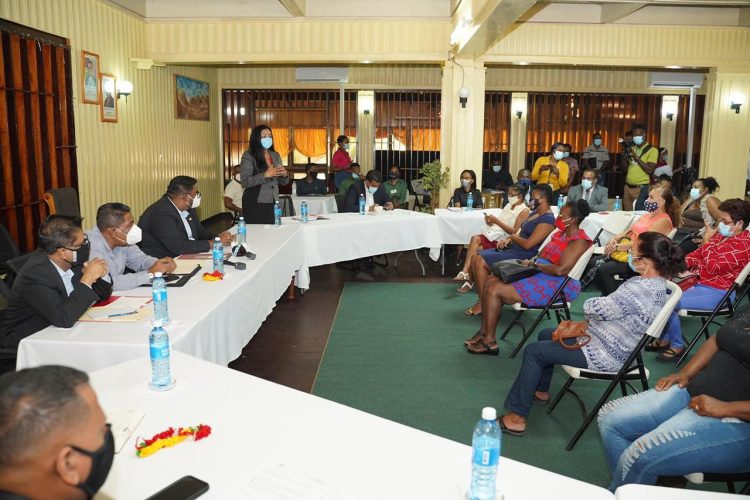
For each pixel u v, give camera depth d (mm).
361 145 12570
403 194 8695
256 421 1841
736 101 9422
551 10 8961
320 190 9492
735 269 4074
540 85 12219
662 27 9008
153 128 9148
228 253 4367
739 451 2051
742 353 2191
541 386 3582
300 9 8305
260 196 6098
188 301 3064
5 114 5766
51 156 6492
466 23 7027
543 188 5078
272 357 4383
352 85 12172
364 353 4473
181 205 4410
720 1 7098
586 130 12633
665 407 2379
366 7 8672
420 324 5184
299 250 5758
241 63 8969
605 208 7863
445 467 1612
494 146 12641
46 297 2598
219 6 8633
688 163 11961
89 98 7215
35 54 6152
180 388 2062
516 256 5121
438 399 3672
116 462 1606
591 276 5375
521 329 5043
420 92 12367
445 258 7938
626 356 2906
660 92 12344
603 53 9070
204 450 1669
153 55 8711
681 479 2164
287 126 12547
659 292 2848
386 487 1512
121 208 3328
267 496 1461
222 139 12469
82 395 1105
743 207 4121
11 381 1064
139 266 3777
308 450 1679
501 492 1502
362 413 1904
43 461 1041
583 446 3100
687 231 6051
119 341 2463
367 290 6367
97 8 7379
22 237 6195
